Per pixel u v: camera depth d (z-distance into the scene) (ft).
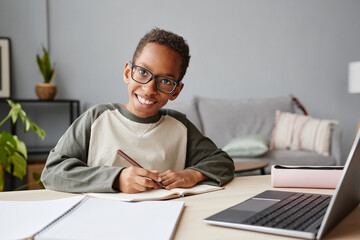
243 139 9.88
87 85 11.56
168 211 2.03
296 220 1.82
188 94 12.47
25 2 10.98
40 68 10.53
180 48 2.93
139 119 3.28
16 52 10.95
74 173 2.68
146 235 1.64
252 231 1.76
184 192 2.55
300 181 2.82
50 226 1.76
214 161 3.22
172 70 2.89
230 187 2.90
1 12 10.80
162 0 12.10
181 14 12.28
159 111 3.52
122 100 11.83
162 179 2.73
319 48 13.32
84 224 1.80
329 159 9.95
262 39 12.93
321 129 10.21
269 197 2.37
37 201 2.24
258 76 12.94
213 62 12.60
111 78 11.73
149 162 3.23
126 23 11.80
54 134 11.29
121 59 11.78
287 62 13.12
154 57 2.84
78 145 3.10
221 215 1.94
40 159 10.75
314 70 13.30
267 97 13.01
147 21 11.97
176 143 3.43
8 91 10.77
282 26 13.05
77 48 11.45
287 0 13.05
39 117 11.17
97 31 11.59
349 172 1.67
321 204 2.17
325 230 1.66
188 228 1.81
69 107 11.41
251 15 12.84
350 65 11.77
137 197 2.37
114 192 2.53
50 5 11.19
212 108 11.34
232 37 12.71
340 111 13.53
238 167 7.27
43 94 10.42
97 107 3.29
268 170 9.58
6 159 6.13
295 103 12.62
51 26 11.23
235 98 12.80
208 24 12.51
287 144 10.56
